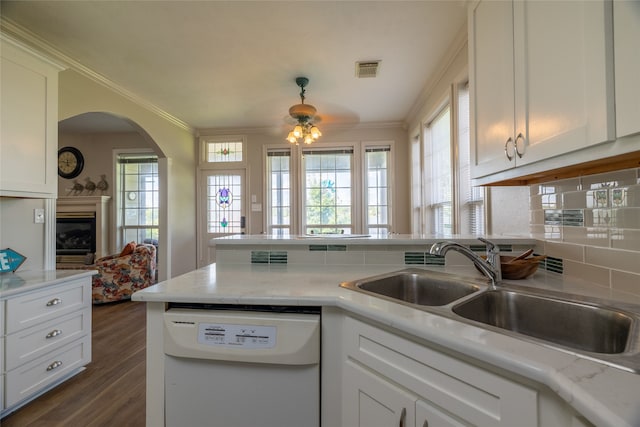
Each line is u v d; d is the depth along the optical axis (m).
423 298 1.38
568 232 1.28
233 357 1.01
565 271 1.30
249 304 1.07
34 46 2.40
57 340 1.92
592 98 0.79
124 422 1.63
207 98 3.61
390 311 0.86
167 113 4.11
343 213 4.77
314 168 4.83
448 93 2.79
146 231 5.43
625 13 0.71
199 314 1.05
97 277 3.69
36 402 1.79
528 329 1.04
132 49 2.55
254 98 3.61
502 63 1.23
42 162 2.06
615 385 0.50
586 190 1.18
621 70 0.72
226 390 1.04
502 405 0.63
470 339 0.67
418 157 4.20
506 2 1.19
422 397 0.78
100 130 5.23
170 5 2.02
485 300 1.10
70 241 5.15
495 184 1.52
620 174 1.01
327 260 1.66
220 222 4.97
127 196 5.44
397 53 2.64
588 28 0.80
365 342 0.94
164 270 4.15
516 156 1.13
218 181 4.99
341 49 2.57
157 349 1.08
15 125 1.91
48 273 2.09
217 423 1.05
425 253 1.59
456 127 2.61
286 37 2.39
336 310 1.03
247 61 2.76
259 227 4.86
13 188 1.89
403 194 4.59
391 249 1.62
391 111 4.09
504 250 1.53
